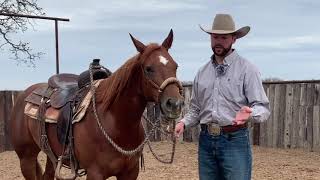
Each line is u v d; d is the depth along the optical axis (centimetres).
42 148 611
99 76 570
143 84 484
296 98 1205
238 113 437
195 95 496
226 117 466
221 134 472
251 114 443
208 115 478
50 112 584
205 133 485
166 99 450
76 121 528
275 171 931
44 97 623
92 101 530
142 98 502
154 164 1008
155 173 909
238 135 470
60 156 559
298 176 883
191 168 963
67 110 551
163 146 1298
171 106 447
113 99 509
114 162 511
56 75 653
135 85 498
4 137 1248
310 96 1184
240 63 470
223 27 466
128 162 517
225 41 467
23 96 686
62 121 551
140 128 527
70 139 536
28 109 634
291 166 984
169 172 920
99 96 529
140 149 523
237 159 469
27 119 645
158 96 461
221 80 472
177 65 477
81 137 525
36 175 679
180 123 494
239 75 466
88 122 523
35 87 684
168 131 516
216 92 473
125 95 502
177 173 910
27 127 648
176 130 490
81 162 532
